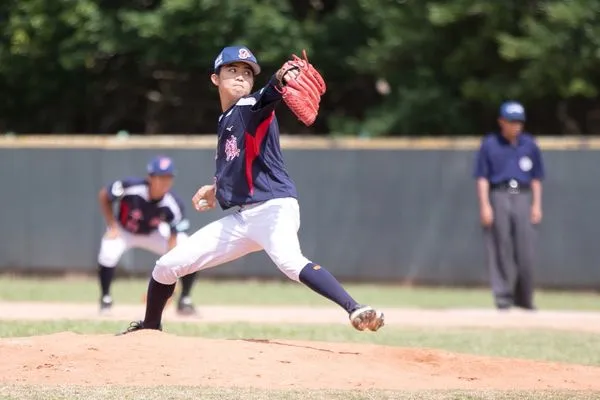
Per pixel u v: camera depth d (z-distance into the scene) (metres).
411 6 64.31
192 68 70.50
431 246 54.44
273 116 21.11
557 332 33.31
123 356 20.53
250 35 64.38
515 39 60.56
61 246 56.06
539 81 61.28
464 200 54.19
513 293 42.03
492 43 62.53
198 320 35.00
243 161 21.02
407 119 63.69
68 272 56.06
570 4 60.12
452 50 64.31
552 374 21.67
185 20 64.50
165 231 38.53
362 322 20.19
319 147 55.00
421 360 22.38
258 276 55.88
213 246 21.55
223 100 21.62
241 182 21.09
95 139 55.75
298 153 55.19
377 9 66.12
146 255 55.88
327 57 68.12
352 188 54.94
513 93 61.94
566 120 68.94
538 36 60.06
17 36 67.12
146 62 69.56
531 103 66.38
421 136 64.56
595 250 53.03
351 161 54.97
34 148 56.19
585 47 60.25
